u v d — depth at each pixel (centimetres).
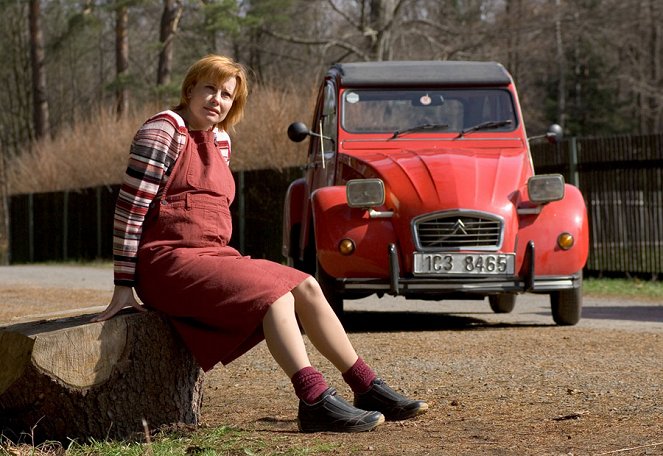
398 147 965
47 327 423
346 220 850
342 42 3509
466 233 846
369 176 890
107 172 3105
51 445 413
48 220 3225
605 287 1393
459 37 3616
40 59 4919
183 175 435
